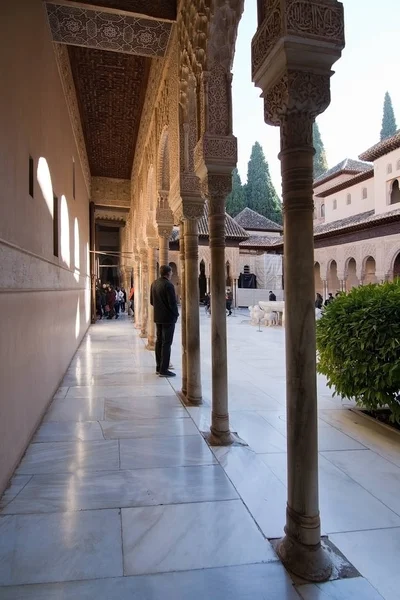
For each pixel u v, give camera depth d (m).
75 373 6.02
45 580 1.73
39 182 3.90
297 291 1.90
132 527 2.12
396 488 2.54
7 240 2.60
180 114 4.51
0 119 2.47
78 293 8.81
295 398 1.89
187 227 4.56
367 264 24.03
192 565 1.83
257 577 1.75
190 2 3.97
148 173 7.98
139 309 13.01
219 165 3.48
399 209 20.53
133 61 7.04
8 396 2.63
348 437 3.43
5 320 2.55
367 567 1.81
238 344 9.82
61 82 5.97
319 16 1.82
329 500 2.39
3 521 2.17
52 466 2.87
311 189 1.91
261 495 2.46
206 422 3.82
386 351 3.53
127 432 3.55
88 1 4.48
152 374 5.97
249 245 33.19
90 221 14.08
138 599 1.62
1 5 2.55
